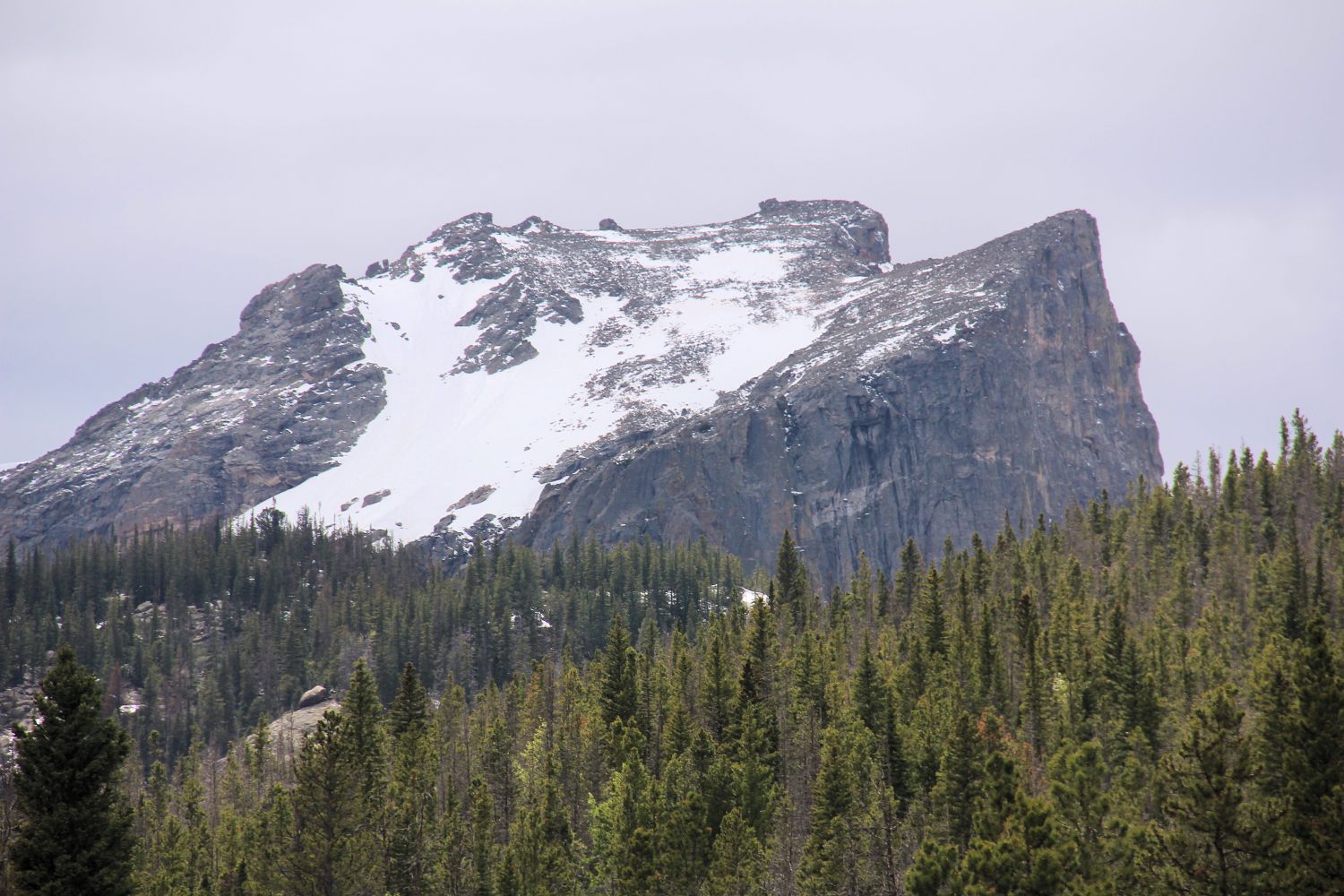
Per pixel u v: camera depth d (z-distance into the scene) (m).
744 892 158.88
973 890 124.12
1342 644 159.75
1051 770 156.75
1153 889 123.00
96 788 115.12
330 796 157.50
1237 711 125.06
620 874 166.38
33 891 110.62
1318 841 119.69
